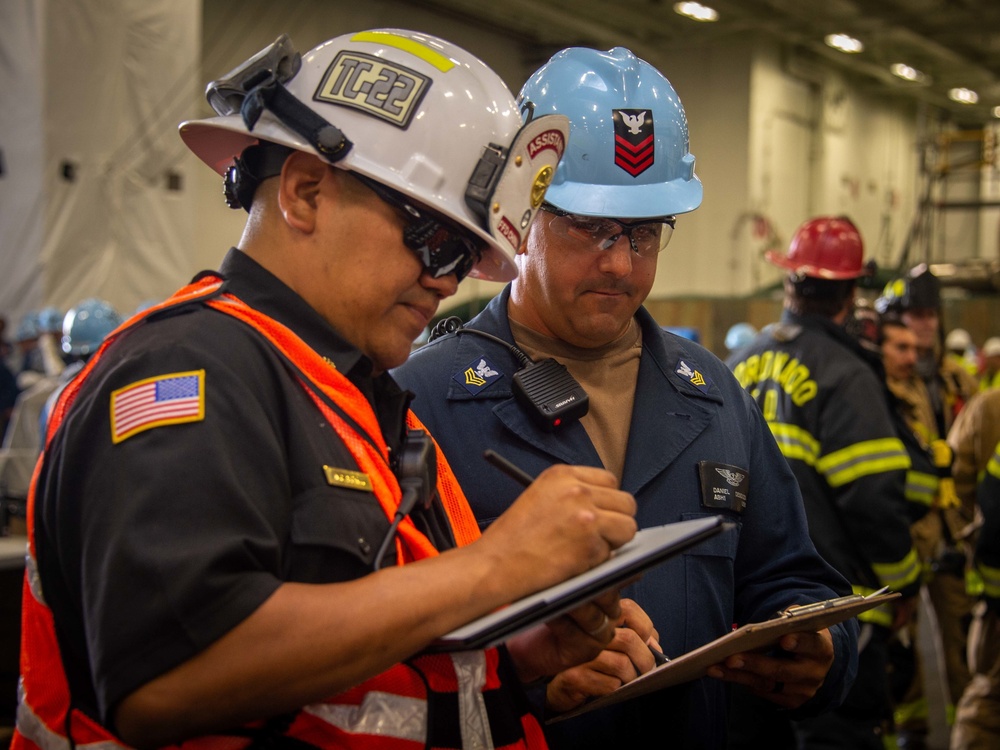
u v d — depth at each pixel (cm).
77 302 1012
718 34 1706
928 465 352
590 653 124
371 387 123
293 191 113
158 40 1074
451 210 112
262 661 92
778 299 1288
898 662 404
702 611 160
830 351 307
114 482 95
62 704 105
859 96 2078
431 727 112
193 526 94
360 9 1398
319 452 108
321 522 105
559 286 162
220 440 98
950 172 1426
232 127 116
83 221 1019
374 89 113
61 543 100
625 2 1609
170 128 1088
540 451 161
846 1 1647
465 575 101
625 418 171
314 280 114
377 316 115
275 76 114
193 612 91
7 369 878
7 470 451
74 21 1012
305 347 112
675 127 167
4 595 446
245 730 103
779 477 180
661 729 159
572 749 156
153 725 92
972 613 444
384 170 111
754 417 183
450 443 162
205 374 101
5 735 408
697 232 1720
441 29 1516
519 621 99
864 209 2112
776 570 172
